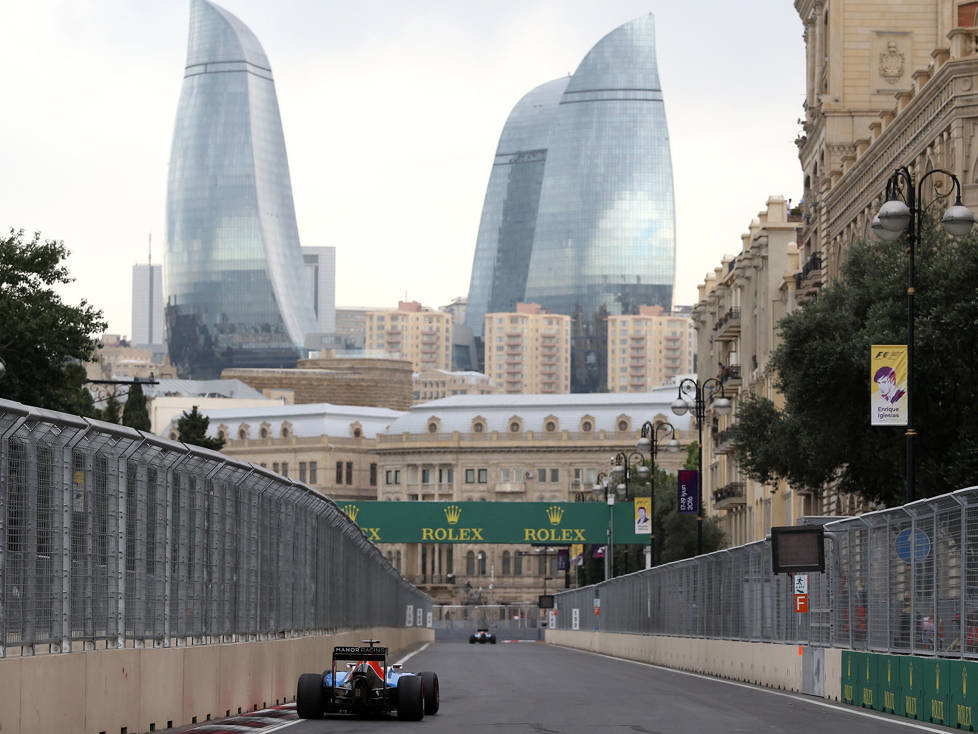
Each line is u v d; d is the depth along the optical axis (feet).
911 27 376.07
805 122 410.72
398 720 136.15
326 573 220.84
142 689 116.47
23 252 326.44
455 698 172.65
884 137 312.91
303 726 128.57
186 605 130.72
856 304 228.43
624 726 127.13
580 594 545.85
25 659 92.99
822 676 176.76
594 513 557.74
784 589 201.05
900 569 146.92
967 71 268.82
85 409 345.10
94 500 107.14
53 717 97.45
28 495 95.35
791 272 451.94
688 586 289.33
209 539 138.92
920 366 214.07
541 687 199.82
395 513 558.15
